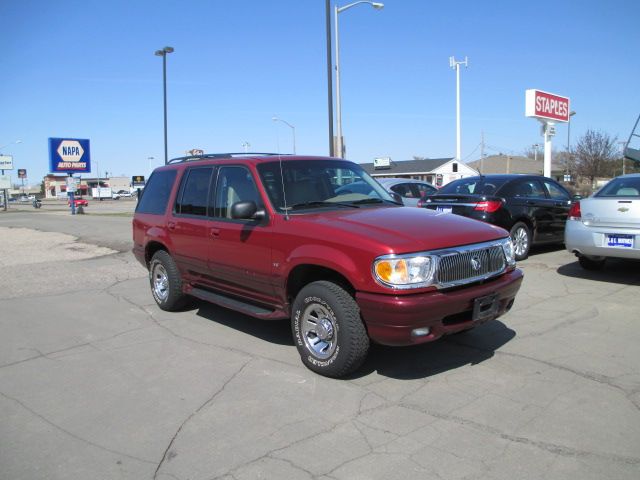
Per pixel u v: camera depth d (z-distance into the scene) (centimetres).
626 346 495
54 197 12175
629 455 314
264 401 400
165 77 2927
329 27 1745
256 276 500
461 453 320
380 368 460
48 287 846
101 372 470
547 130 2248
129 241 1498
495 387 413
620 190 757
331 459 318
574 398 390
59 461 326
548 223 992
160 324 618
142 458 327
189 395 416
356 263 404
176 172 654
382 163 6294
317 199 517
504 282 443
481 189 953
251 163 527
